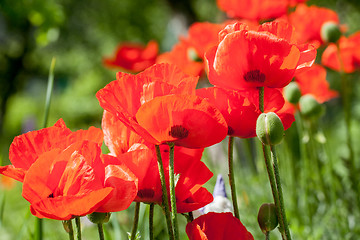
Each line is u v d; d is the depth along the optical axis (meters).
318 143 3.10
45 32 6.45
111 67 4.38
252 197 2.66
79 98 15.00
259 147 2.71
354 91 7.22
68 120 14.62
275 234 2.24
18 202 3.78
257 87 1.38
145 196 1.36
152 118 1.30
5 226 3.08
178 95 1.29
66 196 1.24
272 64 1.35
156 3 13.18
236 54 1.36
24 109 16.36
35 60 16.02
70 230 1.36
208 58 1.39
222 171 3.18
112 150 1.39
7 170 1.30
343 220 2.44
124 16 13.66
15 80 15.41
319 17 2.74
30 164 1.33
